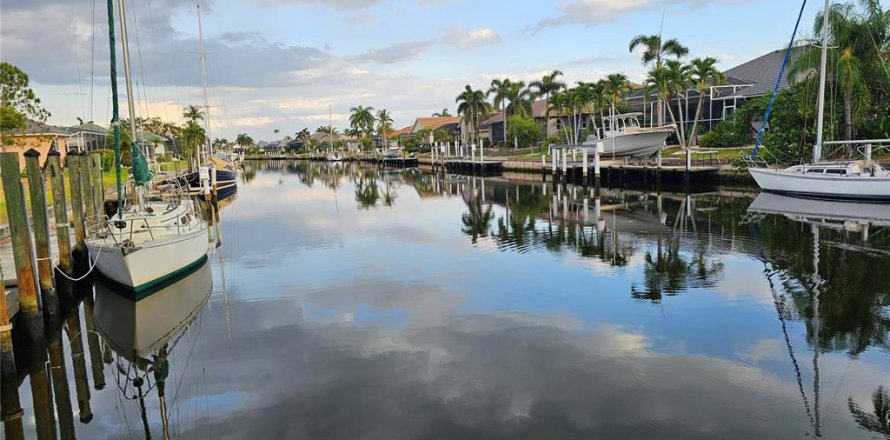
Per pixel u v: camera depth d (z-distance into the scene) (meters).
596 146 40.88
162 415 8.77
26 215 11.49
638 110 64.12
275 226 27.75
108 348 11.69
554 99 60.78
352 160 120.19
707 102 55.81
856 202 28.16
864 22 31.89
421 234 24.12
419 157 92.38
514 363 10.02
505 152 71.62
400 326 12.14
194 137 60.50
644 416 8.09
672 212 28.14
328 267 18.00
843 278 14.92
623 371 9.58
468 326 12.00
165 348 11.43
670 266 16.77
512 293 14.36
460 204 35.16
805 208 27.44
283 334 11.91
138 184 18.36
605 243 20.66
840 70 31.28
